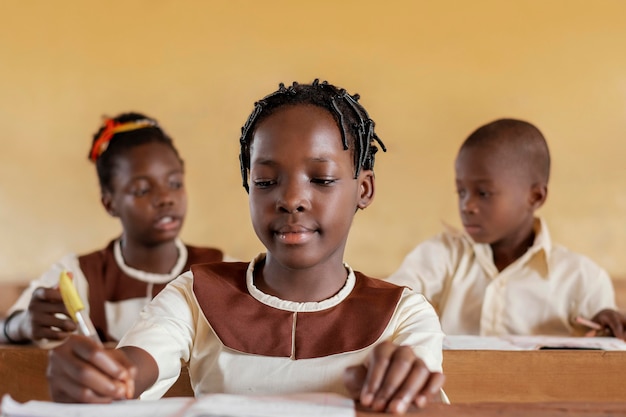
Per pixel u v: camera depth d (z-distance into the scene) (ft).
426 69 15.49
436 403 3.12
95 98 15.71
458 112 15.48
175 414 2.85
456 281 7.81
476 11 15.43
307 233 3.71
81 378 2.99
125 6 15.67
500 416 2.97
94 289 7.50
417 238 15.38
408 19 15.52
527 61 15.38
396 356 3.09
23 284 14.62
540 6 15.34
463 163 7.87
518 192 7.77
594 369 4.67
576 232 15.31
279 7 15.65
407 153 15.49
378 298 3.92
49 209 15.67
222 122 15.69
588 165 15.33
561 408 3.07
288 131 3.72
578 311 7.61
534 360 4.68
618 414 3.02
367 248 15.38
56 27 15.71
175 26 15.69
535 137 7.93
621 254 15.24
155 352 3.65
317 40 15.64
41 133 15.67
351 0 15.56
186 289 4.06
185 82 15.69
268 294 3.97
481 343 5.72
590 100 15.31
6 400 2.94
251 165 3.84
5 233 15.64
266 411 2.90
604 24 15.25
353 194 3.92
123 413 2.85
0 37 15.69
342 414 2.89
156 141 7.84
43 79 15.70
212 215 15.67
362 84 15.61
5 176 15.65
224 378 3.75
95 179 15.69
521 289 7.64
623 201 15.26
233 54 15.66
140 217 7.60
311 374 3.71
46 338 5.83
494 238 7.77
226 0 15.66
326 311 3.88
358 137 3.95
